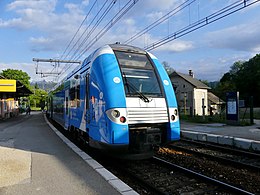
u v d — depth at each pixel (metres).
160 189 6.11
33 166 7.02
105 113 6.89
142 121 7.03
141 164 8.29
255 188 6.31
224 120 21.25
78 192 5.04
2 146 10.35
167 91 7.82
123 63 7.72
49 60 32.16
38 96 94.31
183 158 9.55
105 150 6.98
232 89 69.38
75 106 10.71
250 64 71.38
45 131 16.25
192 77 60.25
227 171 7.77
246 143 11.13
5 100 35.16
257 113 36.00
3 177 6.04
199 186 6.31
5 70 68.81
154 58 8.53
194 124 19.73
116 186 5.30
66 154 8.60
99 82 7.35
